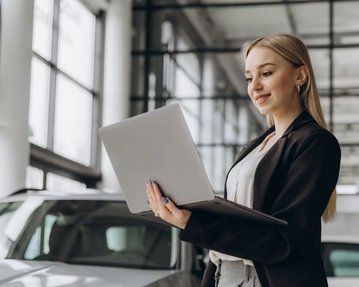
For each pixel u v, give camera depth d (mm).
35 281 3393
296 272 2109
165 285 3703
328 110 17156
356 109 17016
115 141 2303
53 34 15102
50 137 14844
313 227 2125
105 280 3545
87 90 16922
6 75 12352
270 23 17797
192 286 4074
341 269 6914
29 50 12641
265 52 2307
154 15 18422
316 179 2145
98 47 17469
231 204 2043
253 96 2348
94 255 4289
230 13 18031
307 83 2338
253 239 2104
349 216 16406
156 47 18312
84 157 16750
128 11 17766
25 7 12539
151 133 2201
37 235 4438
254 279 2264
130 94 18219
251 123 17422
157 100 18094
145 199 2328
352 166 16656
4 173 12156
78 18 16609
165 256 4316
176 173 2164
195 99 17906
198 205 2146
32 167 14000
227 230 2127
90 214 4609
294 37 2332
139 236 4445
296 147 2205
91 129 17062
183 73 18078
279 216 2133
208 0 18156
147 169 2252
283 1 17766
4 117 12258
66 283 3393
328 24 17453
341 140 16953
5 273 3576
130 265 4211
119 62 17438
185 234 2156
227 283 2314
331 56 17344
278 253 2092
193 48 18094
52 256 4270
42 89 14656
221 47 18000
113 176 16953
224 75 17812
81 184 16516
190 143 2107
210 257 2420
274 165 2215
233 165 2459
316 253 2158
